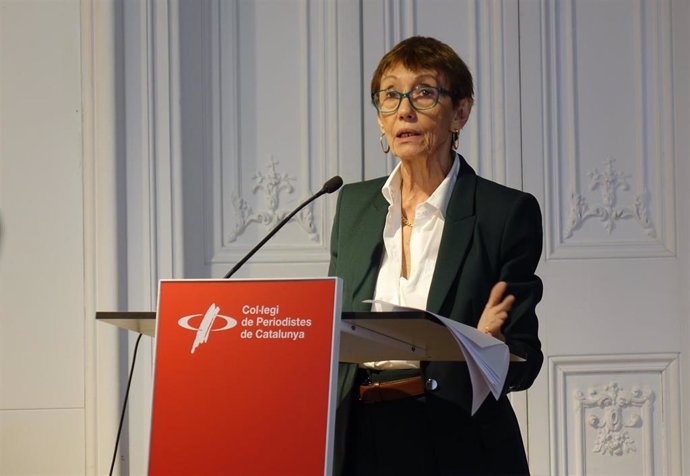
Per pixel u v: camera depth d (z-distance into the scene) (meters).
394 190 5.29
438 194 5.12
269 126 8.93
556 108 9.07
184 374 3.91
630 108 9.16
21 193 8.52
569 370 8.91
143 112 8.56
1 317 8.45
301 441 3.71
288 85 8.95
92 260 8.45
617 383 8.95
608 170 9.10
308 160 8.91
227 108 8.91
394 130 5.15
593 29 9.16
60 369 8.43
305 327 3.79
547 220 8.98
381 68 5.30
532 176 8.98
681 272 9.04
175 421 3.88
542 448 8.81
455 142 5.42
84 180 8.51
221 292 3.95
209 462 3.81
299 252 8.85
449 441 4.68
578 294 8.96
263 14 8.97
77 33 8.59
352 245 5.31
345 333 3.88
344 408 4.82
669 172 9.12
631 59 9.20
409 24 8.99
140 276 8.49
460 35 9.03
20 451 8.37
